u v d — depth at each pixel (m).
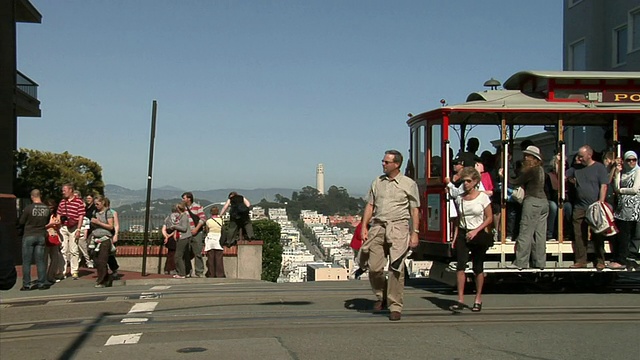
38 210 13.80
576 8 30.91
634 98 12.67
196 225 16.70
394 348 7.88
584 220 11.87
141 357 7.52
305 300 11.42
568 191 12.31
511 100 12.53
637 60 27.25
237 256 18.25
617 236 11.88
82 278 15.74
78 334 8.84
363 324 9.28
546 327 9.09
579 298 11.71
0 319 10.14
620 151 12.30
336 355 7.55
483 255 10.21
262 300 11.46
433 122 12.50
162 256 18.45
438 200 12.23
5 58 19.89
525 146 13.03
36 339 8.62
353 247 13.79
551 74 12.57
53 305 11.26
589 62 29.88
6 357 7.69
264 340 8.27
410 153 13.70
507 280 12.62
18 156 34.47
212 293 12.38
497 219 12.18
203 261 17.39
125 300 11.56
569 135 14.16
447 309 10.49
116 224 14.92
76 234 15.86
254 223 20.64
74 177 37.09
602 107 12.27
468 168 10.00
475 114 12.80
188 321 9.60
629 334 8.66
